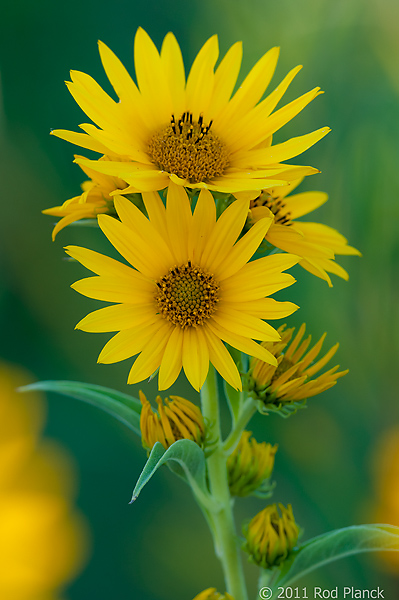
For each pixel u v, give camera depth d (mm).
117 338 602
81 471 855
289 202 662
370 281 837
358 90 864
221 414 834
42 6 871
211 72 625
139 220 604
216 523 636
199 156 614
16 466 823
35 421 847
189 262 611
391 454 826
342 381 853
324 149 862
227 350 603
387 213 834
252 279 607
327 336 841
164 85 625
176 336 605
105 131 609
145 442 619
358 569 810
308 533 825
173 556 845
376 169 836
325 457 838
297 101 616
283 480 842
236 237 608
